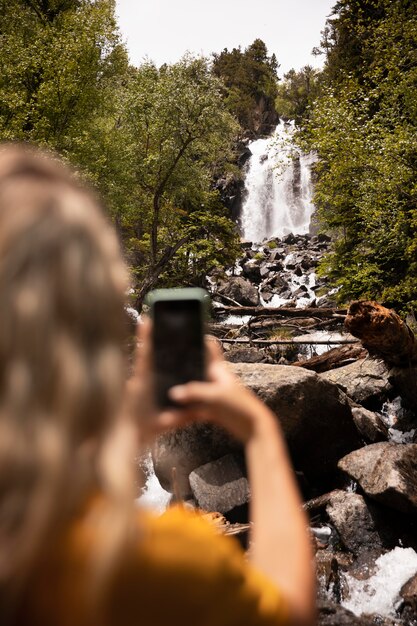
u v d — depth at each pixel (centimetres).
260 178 4966
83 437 55
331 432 809
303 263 3531
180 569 56
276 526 69
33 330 54
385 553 651
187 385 70
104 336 57
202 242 2497
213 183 4869
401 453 726
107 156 2294
